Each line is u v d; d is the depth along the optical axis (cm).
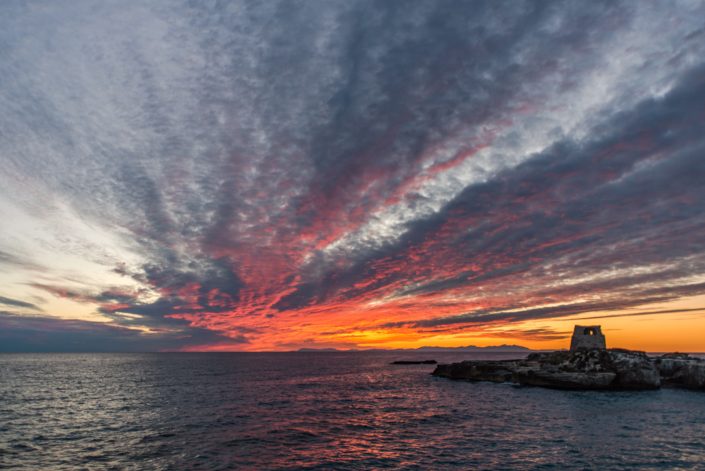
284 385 8181
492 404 5416
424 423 4128
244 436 3531
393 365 18588
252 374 11312
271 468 2673
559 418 4347
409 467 2697
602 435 3541
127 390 7075
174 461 2808
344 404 5509
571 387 6881
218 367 15100
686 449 3086
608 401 5562
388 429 3850
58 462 2784
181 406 5212
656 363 8056
